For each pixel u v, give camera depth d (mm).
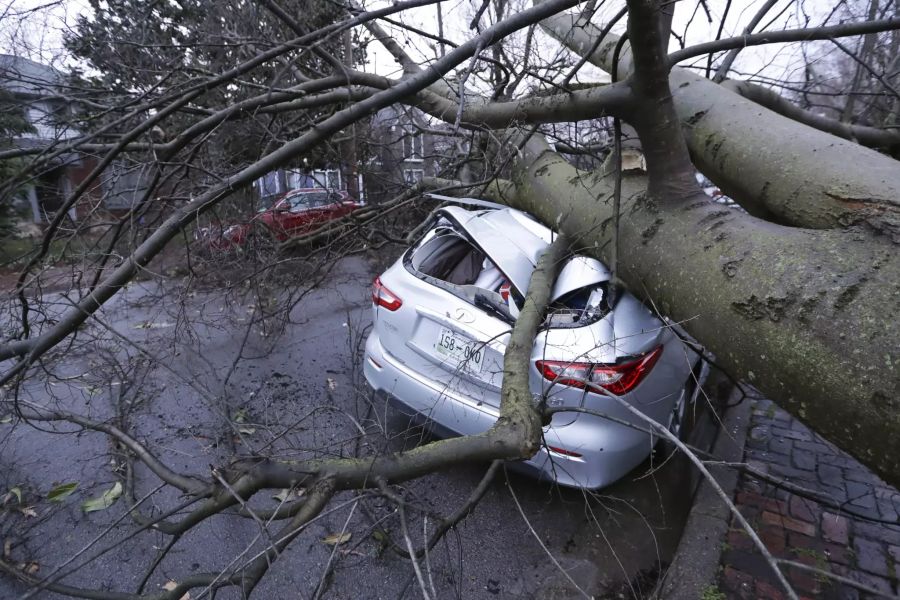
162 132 3418
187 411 3490
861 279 1374
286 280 4633
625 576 2266
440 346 2654
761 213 2262
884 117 4523
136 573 2215
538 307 2379
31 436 3219
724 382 3947
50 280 3010
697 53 2846
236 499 1519
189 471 2867
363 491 1553
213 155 3768
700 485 2732
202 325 4863
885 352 1237
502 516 2592
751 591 2064
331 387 3840
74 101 3021
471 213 3072
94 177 2578
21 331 3150
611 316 2467
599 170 2941
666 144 2084
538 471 2443
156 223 3109
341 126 2312
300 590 2145
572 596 2160
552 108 2410
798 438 3260
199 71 2920
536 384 2375
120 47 3453
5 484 2760
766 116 2316
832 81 4387
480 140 3850
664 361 2545
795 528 2416
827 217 1724
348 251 4449
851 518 2480
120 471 2857
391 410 3385
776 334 1470
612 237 2408
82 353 3912
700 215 2016
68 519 2512
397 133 5363
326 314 5555
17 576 2057
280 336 4633
